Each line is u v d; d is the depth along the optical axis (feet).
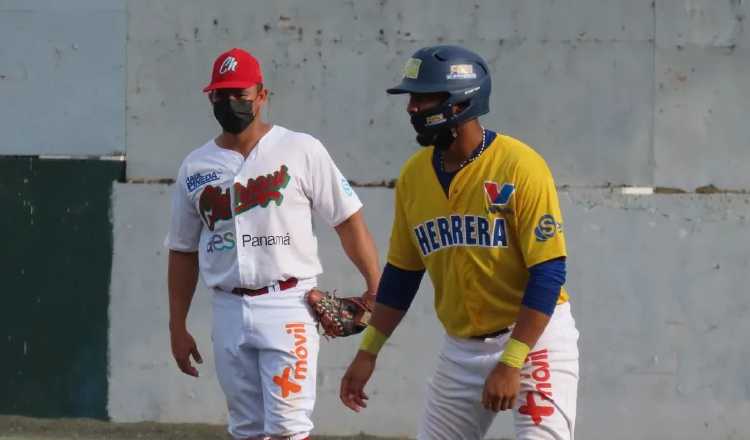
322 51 89.76
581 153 88.48
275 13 90.02
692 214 87.61
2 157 91.76
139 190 90.74
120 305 91.25
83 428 90.58
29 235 91.61
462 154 49.47
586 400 88.38
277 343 62.49
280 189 62.85
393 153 89.76
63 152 91.45
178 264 65.92
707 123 88.17
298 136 64.18
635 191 88.58
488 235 49.19
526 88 88.48
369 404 89.86
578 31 88.33
